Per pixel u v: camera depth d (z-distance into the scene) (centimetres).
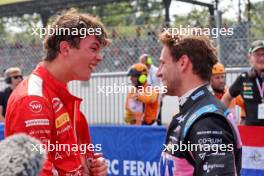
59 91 214
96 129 444
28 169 108
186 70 204
